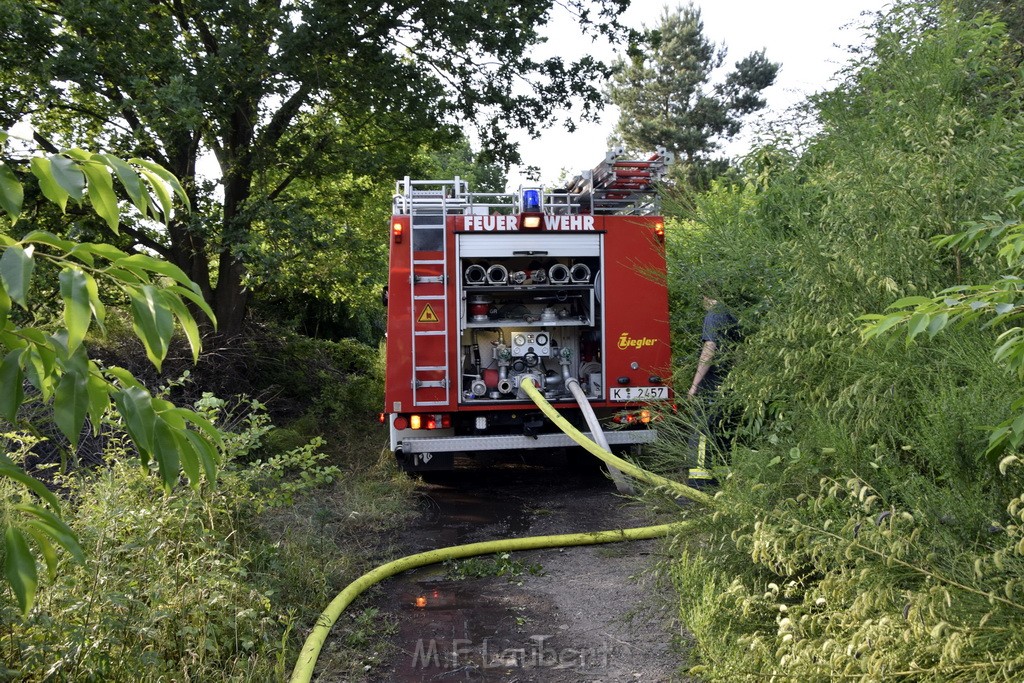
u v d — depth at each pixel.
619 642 4.31
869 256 3.97
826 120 6.01
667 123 47.38
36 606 3.31
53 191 1.92
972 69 5.58
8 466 2.05
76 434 1.86
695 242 6.07
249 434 5.11
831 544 3.02
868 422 3.52
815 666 2.83
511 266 8.52
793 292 4.32
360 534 6.59
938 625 2.45
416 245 8.02
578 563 5.73
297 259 12.62
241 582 4.38
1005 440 2.75
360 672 3.99
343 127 14.12
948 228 4.02
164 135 10.19
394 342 7.99
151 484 4.50
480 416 8.18
